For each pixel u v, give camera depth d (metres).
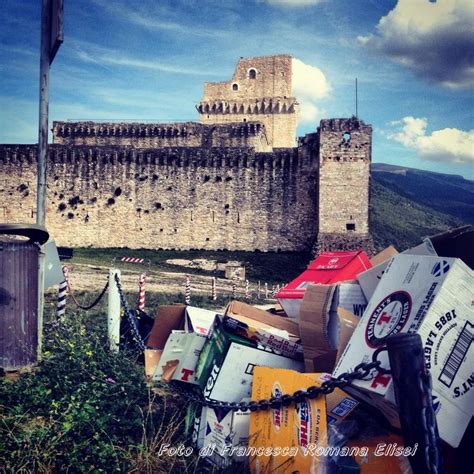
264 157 59.69
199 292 32.97
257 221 59.66
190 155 60.75
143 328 11.96
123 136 71.81
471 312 5.05
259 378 6.04
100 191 61.12
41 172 11.93
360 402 5.37
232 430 6.10
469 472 4.93
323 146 56.34
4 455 6.23
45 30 11.79
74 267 41.16
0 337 9.46
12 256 9.56
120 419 7.51
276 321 7.86
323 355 6.48
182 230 60.44
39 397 8.04
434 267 5.27
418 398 4.41
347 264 8.82
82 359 9.86
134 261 51.28
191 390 7.72
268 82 85.25
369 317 5.57
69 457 6.28
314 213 58.50
